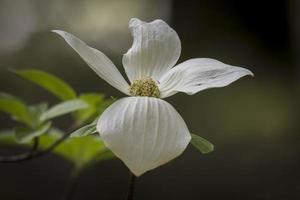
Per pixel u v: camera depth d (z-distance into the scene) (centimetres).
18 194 135
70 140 66
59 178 141
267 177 148
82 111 65
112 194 142
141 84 52
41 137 65
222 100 193
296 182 144
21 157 62
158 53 55
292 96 201
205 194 146
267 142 171
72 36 49
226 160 161
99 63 50
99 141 66
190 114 187
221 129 181
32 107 63
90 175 146
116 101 46
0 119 151
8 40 196
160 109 46
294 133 174
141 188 147
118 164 150
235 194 145
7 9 201
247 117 186
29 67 189
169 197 145
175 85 52
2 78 173
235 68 50
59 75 191
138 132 44
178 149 44
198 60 52
